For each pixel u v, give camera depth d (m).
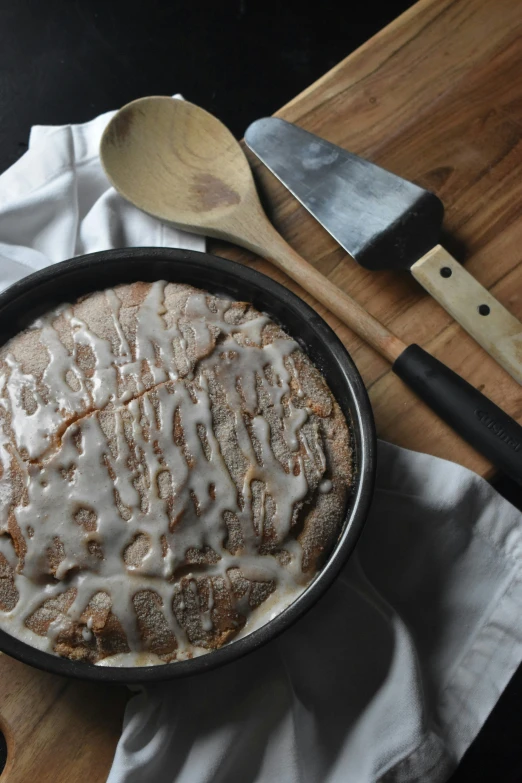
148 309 0.55
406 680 0.56
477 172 0.63
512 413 0.59
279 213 0.62
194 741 0.55
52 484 0.52
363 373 0.60
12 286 0.55
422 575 0.59
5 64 0.77
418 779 0.56
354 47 0.77
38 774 0.54
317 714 0.57
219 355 0.55
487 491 0.58
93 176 0.64
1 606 0.52
